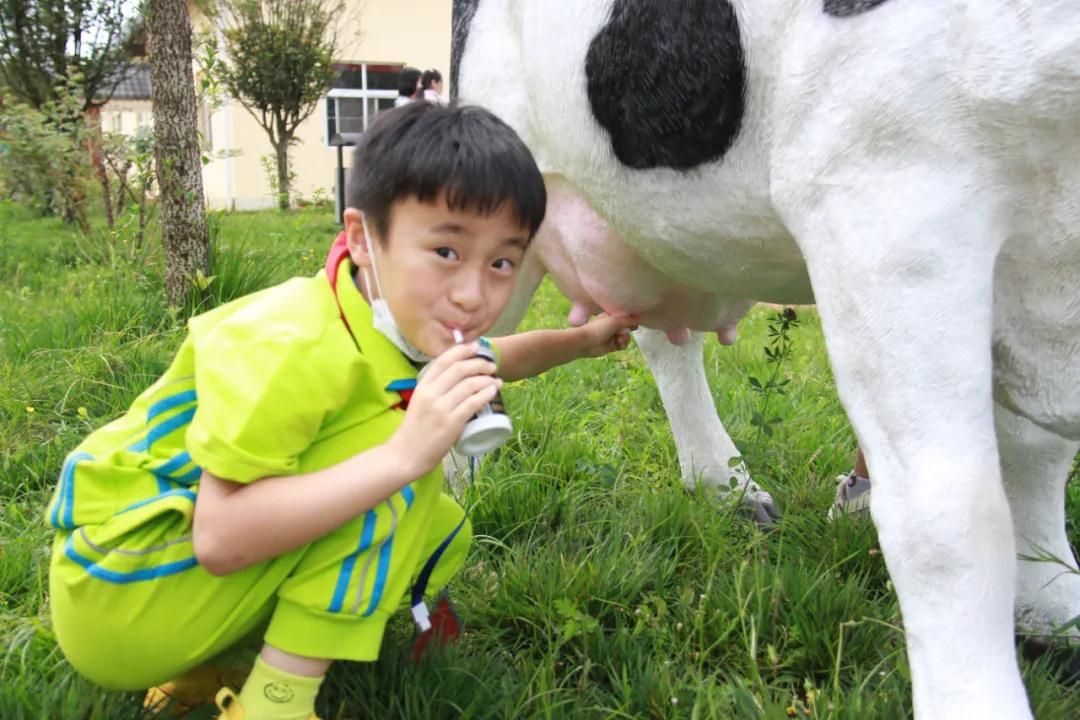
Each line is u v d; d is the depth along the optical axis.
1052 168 1.39
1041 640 1.97
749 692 1.72
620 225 2.02
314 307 1.56
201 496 1.47
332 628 1.54
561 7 1.91
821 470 2.99
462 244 1.45
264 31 15.40
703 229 1.85
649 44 1.73
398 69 19.17
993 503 1.39
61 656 1.83
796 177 1.56
